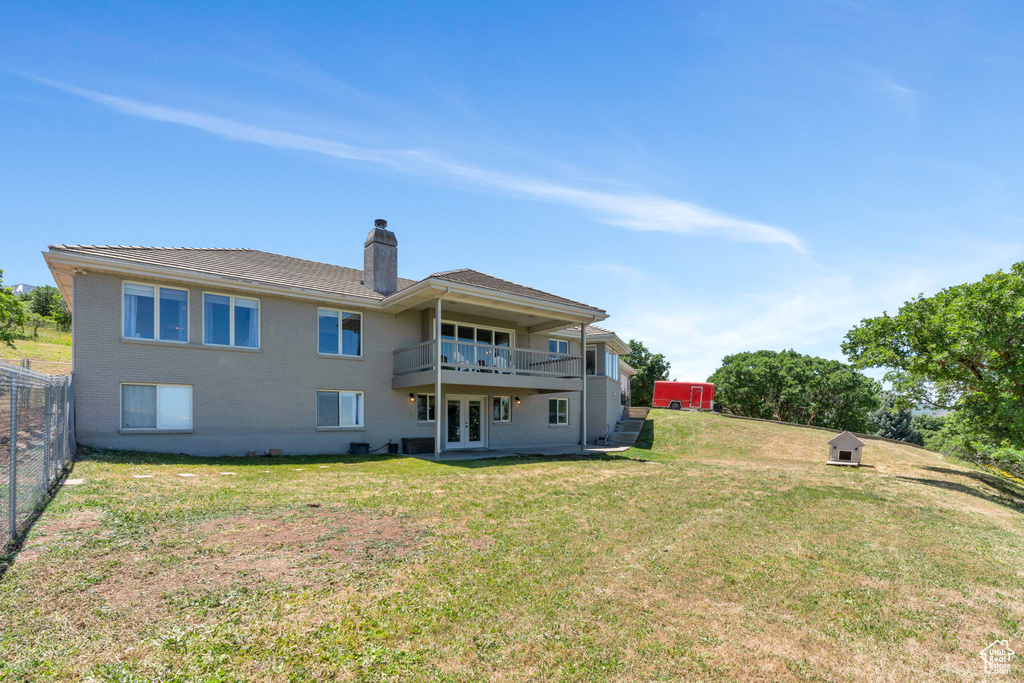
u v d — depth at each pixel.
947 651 4.50
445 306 18.70
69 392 11.43
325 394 16.73
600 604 5.06
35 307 39.16
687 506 9.84
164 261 14.12
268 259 18.08
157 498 7.92
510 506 9.06
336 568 5.54
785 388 46.00
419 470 12.91
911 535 8.48
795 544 7.57
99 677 3.30
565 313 19.16
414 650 3.99
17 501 5.87
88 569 4.95
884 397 44.75
